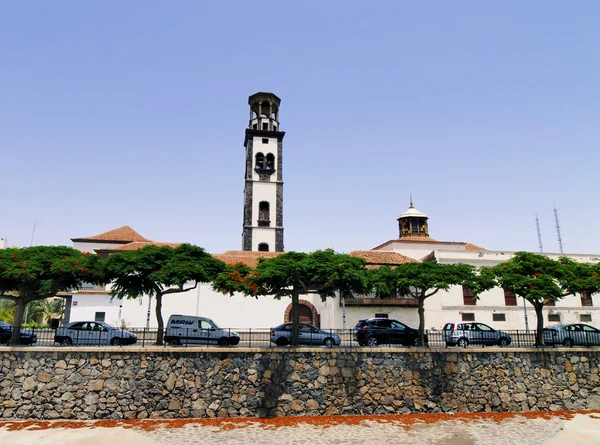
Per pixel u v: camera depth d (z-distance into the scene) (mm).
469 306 35062
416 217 50906
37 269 19188
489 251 37656
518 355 21516
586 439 16969
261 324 34688
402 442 16453
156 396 18734
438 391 20531
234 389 19266
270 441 16234
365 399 20016
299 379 19797
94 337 22844
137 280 22703
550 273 23531
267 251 45188
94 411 18266
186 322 24109
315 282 21547
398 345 23250
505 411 20656
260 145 50812
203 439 16281
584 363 22000
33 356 18547
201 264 22266
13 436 16031
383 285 22984
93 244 42750
